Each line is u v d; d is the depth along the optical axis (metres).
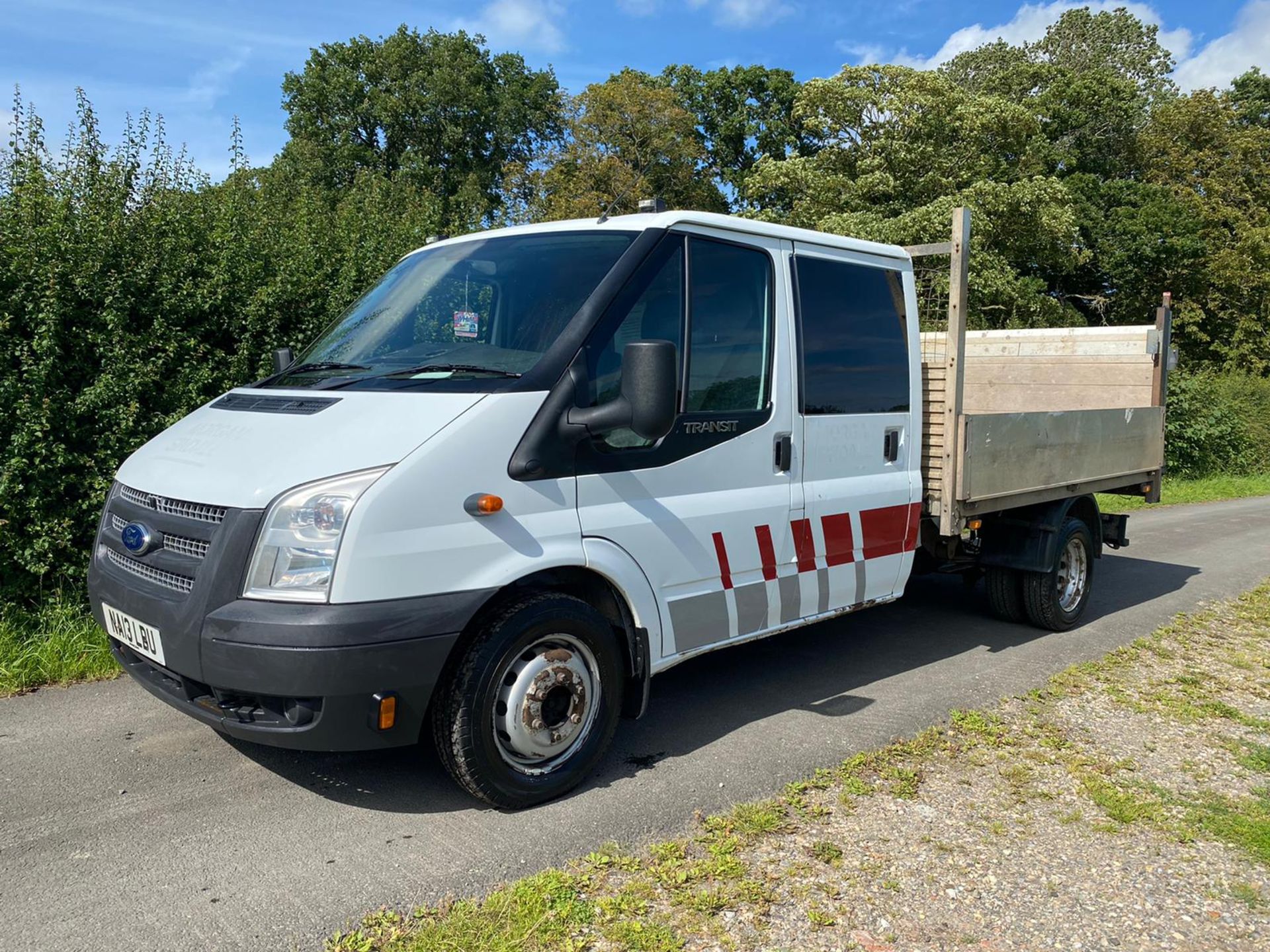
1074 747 4.46
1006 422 5.61
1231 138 34.91
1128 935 2.95
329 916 2.87
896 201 26.38
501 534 3.38
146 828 3.42
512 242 4.39
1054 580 6.36
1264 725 4.82
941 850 3.43
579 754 3.74
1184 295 32.94
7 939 2.72
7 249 5.77
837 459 4.77
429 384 3.63
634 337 3.84
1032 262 27.20
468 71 41.06
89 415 6.01
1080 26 42.31
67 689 4.91
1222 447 21.14
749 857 3.31
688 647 4.11
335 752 4.12
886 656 5.88
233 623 3.09
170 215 6.64
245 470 3.29
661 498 3.93
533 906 2.91
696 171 36.88
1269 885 3.27
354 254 7.80
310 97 40.47
